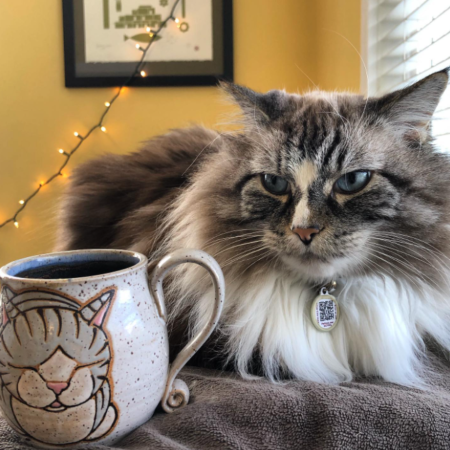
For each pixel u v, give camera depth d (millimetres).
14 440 694
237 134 1098
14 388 618
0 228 2490
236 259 977
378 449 707
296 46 2334
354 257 921
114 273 627
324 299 956
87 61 2354
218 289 727
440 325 1023
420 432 717
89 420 625
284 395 768
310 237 899
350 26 1788
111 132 2430
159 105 2400
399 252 935
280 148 977
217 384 844
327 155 940
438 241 946
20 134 2434
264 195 979
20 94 2404
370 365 956
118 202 1391
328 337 977
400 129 977
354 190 936
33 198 2477
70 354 604
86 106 2414
